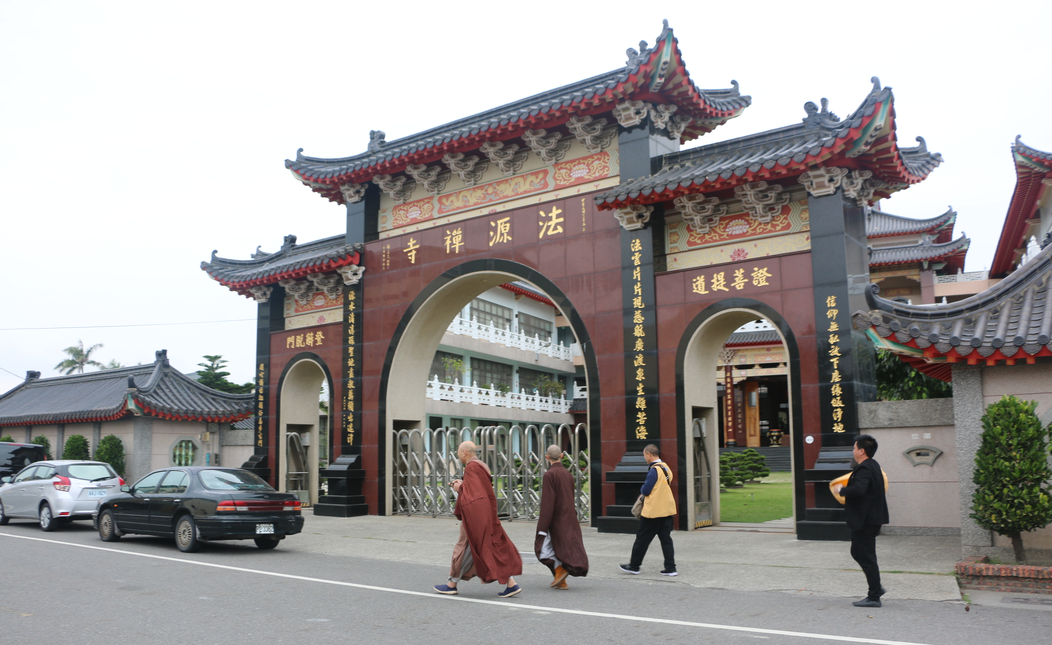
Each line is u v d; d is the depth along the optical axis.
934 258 34.03
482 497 8.77
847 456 12.71
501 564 8.62
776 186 13.99
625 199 14.55
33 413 26.03
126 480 22.73
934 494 12.41
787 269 13.88
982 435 9.34
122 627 7.27
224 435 24.94
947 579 9.15
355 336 19.83
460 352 37.44
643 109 15.55
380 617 7.68
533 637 6.86
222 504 12.27
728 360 44.88
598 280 15.98
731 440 44.44
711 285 14.59
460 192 18.61
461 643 6.68
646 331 15.12
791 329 13.66
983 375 9.95
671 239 15.27
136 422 22.89
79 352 59.19
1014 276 10.07
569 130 16.47
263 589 9.19
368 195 20.17
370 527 16.36
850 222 13.82
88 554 12.32
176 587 9.33
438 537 14.56
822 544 12.27
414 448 19.48
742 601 8.41
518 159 17.62
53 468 17.12
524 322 44.72
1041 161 22.58
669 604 8.28
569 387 48.97
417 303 18.84
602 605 8.23
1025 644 6.47
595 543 13.09
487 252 17.78
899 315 10.30
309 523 17.25
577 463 16.08
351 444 19.56
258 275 21.22
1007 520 8.92
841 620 7.41
